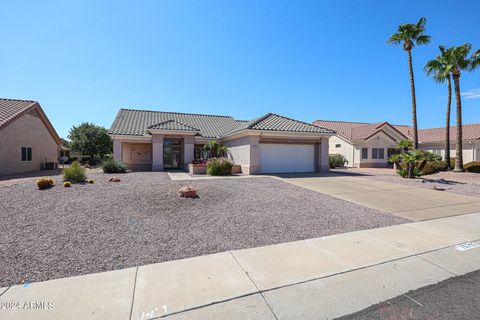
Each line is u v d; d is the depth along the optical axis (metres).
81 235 5.57
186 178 14.59
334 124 36.88
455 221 7.02
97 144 37.06
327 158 20.00
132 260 4.43
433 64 22.80
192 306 3.12
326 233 5.93
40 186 9.90
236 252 4.79
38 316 2.90
